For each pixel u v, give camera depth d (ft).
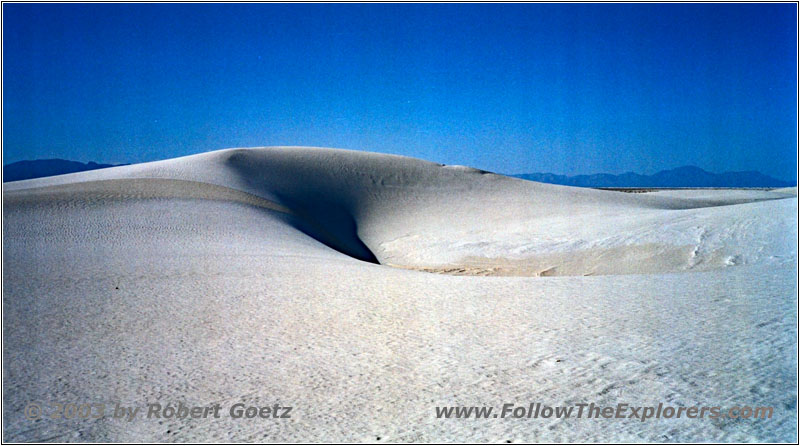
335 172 157.17
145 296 37.22
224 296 37.11
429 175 164.14
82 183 111.14
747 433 16.75
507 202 140.97
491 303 33.71
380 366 23.41
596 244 80.64
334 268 50.65
